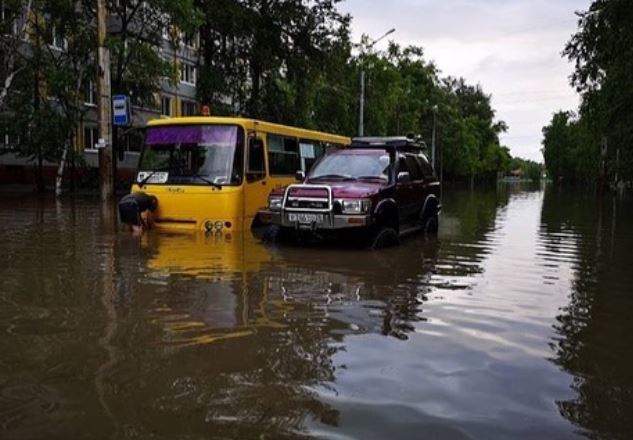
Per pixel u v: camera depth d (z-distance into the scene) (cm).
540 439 313
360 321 543
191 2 2405
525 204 3042
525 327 541
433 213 1313
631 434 322
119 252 929
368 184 1066
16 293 627
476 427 325
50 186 3112
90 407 342
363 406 350
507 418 339
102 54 1875
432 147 6700
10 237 1102
